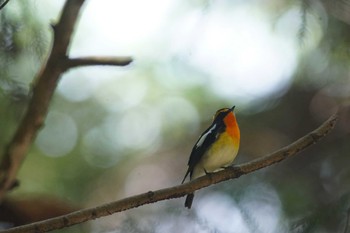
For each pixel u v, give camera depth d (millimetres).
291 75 15102
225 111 9984
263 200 11477
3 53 9023
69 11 8820
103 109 17453
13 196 10336
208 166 9797
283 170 12820
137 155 17281
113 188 16641
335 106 14516
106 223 10938
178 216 10086
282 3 13852
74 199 15781
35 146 15781
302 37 10180
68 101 17125
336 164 12906
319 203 9758
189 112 17234
